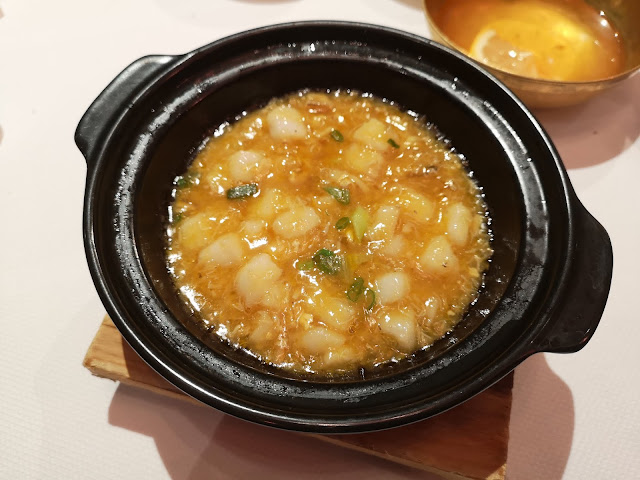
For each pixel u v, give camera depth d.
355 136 0.26
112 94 0.21
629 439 0.22
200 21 0.35
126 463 0.21
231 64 0.23
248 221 0.23
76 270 0.26
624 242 0.27
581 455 0.22
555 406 0.23
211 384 0.16
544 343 0.16
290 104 0.26
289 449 0.21
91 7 0.36
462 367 0.17
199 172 0.25
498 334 0.18
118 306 0.17
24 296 0.25
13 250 0.27
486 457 0.20
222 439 0.22
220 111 0.25
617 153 0.30
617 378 0.23
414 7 0.35
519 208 0.20
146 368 0.21
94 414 0.22
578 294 0.17
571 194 0.19
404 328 0.20
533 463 0.21
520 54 0.30
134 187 0.20
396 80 0.24
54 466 0.21
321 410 0.16
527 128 0.21
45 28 0.35
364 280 0.22
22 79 0.33
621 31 0.31
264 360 0.20
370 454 0.21
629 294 0.25
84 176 0.29
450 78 0.23
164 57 0.22
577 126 0.30
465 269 0.22
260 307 0.21
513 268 0.19
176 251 0.23
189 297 0.21
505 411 0.20
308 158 0.26
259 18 0.35
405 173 0.25
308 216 0.23
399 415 0.15
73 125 0.31
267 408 0.16
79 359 0.24
